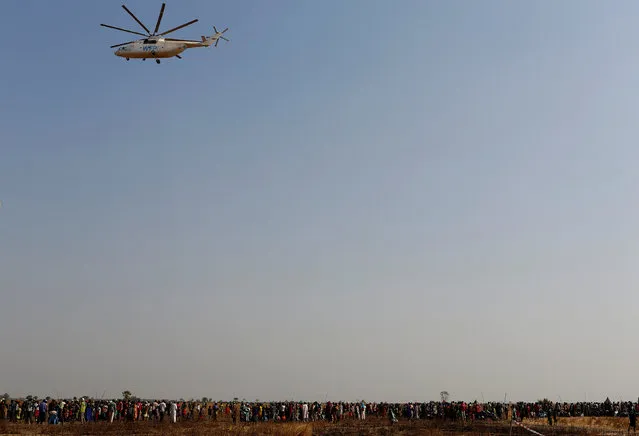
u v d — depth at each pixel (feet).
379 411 259.80
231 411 235.81
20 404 193.06
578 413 269.85
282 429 156.66
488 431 168.45
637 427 196.75
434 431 161.38
